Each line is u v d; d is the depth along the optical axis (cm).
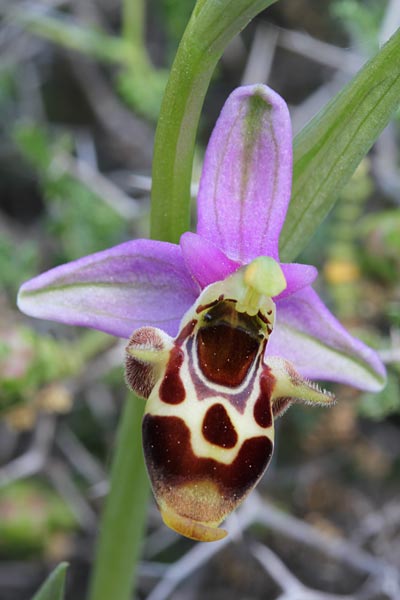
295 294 14
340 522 20
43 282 14
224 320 14
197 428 13
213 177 14
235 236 14
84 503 20
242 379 14
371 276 19
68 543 19
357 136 14
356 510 20
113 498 16
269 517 18
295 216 14
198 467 13
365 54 20
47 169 20
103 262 14
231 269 14
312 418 20
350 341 14
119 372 20
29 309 14
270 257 14
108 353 19
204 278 14
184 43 14
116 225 20
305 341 14
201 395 14
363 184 19
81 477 20
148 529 20
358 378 14
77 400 20
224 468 13
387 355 18
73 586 20
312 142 14
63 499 19
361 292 19
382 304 19
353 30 20
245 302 14
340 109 14
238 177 14
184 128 14
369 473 20
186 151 14
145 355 14
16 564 20
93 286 14
